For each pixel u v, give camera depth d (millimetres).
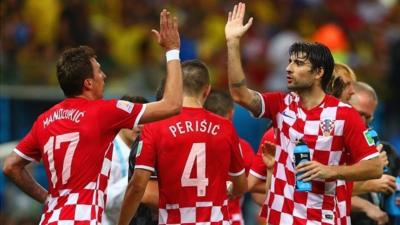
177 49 17172
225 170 18203
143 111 17062
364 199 21156
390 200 20703
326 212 17672
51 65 38125
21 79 37406
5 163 17734
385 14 51188
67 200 17000
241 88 17844
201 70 18359
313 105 17766
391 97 40656
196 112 18172
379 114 40031
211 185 18047
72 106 17312
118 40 42656
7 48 39469
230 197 19219
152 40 42938
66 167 17062
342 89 19766
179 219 17984
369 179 17609
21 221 32688
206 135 18047
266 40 45219
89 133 17047
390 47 44438
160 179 18078
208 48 43719
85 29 41438
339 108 17656
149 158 17938
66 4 41594
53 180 17203
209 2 45906
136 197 18016
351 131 17562
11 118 36781
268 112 18062
